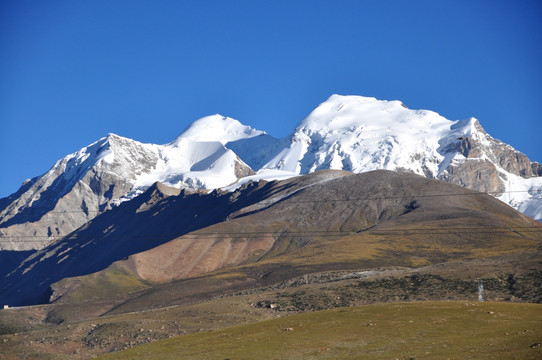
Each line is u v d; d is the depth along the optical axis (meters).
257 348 93.75
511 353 78.19
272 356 88.94
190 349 98.62
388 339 90.62
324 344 91.88
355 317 105.56
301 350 90.31
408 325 96.50
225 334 106.19
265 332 103.50
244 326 111.00
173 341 106.12
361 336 93.69
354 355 85.44
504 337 85.50
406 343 87.81
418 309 106.19
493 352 79.56
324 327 101.50
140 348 103.50
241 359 88.94
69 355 154.00
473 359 77.75
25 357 153.38
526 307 103.50
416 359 80.12
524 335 85.44
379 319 102.25
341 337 94.38
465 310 102.31
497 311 100.38
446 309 104.12
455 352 81.19
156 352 99.44
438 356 80.31
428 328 93.94
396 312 105.75
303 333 99.31
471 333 89.12
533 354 76.62
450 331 91.25
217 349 96.19
